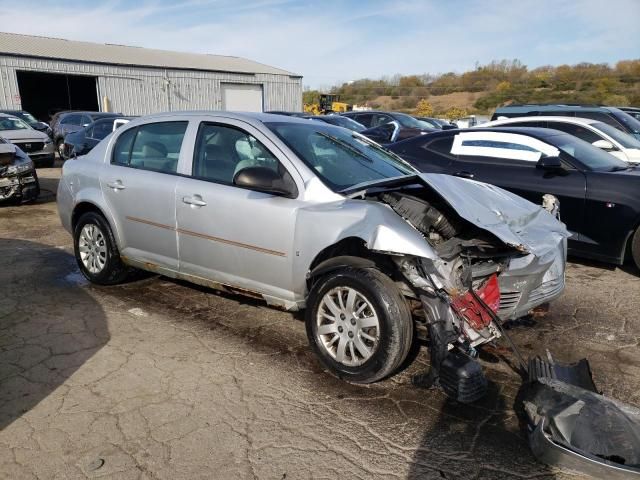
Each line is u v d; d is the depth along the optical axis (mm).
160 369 3523
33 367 3516
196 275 4242
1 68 24938
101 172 4840
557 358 3783
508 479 2549
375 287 3141
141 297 4824
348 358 3400
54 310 4488
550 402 2793
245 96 33750
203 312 4504
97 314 4418
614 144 7930
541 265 3512
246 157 3975
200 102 31812
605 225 5508
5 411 3014
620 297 4996
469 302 3234
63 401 3127
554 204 4758
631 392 3328
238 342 3953
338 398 3219
